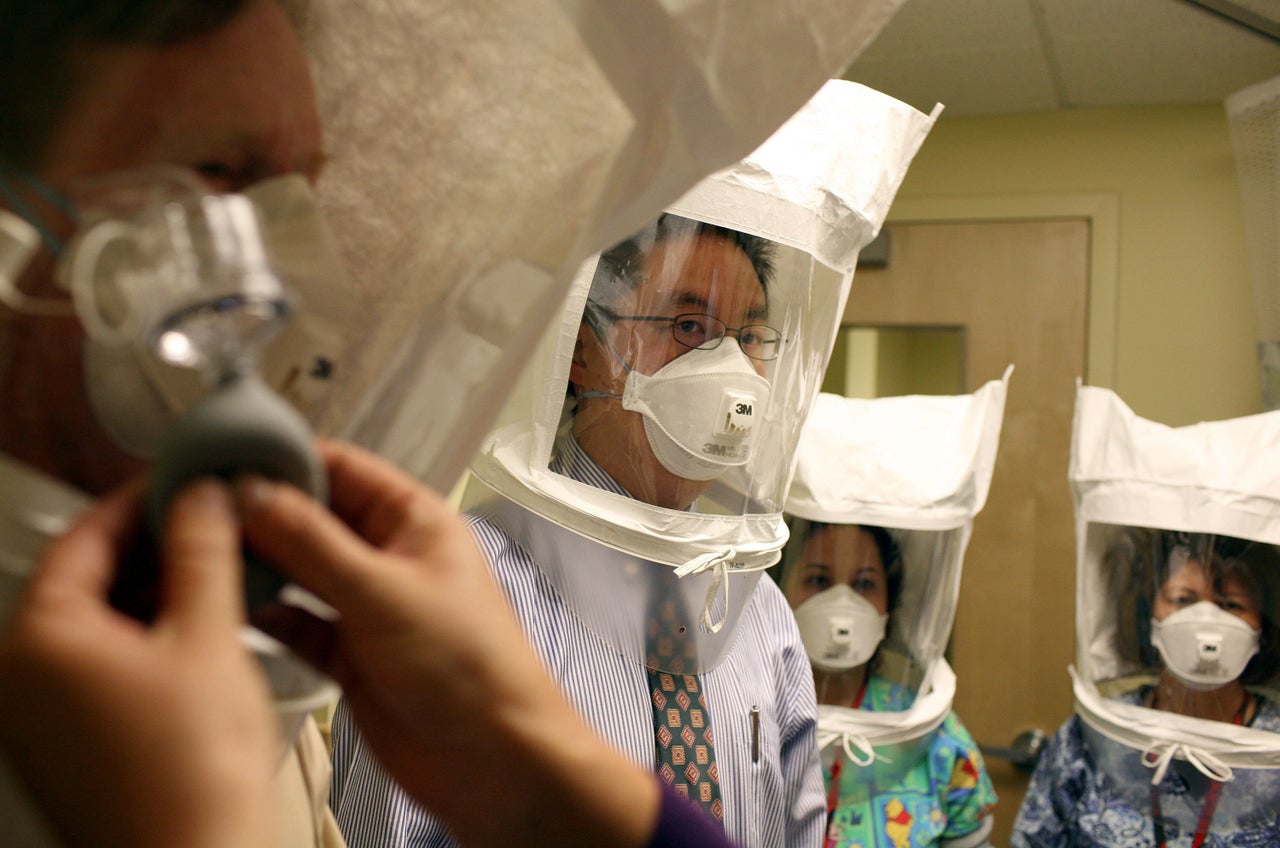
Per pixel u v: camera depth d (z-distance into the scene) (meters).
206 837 0.23
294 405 0.42
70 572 0.26
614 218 0.52
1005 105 2.58
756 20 0.47
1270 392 2.37
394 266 0.45
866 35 0.49
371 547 0.34
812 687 1.21
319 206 0.44
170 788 0.23
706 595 0.97
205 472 0.28
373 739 0.37
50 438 0.34
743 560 1.01
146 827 0.23
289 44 0.41
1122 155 2.58
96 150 0.35
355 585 0.30
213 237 0.31
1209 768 1.70
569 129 0.48
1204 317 2.52
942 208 2.66
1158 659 1.83
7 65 0.33
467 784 0.34
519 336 0.49
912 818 1.62
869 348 2.71
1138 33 2.12
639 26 0.47
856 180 1.07
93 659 0.23
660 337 0.96
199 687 0.24
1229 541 1.77
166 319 0.30
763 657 1.13
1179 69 2.29
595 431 0.98
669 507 1.00
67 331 0.33
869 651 1.67
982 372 2.63
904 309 2.68
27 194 0.33
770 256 1.00
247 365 0.30
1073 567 2.54
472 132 0.46
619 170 0.50
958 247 2.65
